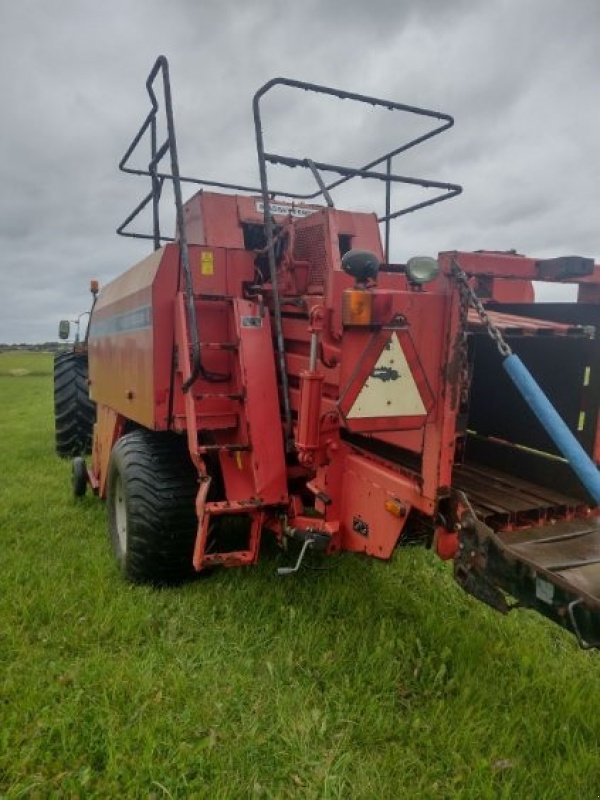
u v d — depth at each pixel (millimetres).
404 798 1953
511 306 3033
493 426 3191
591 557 2098
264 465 3002
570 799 1947
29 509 4934
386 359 2139
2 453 7672
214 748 2123
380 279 3152
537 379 2941
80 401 7191
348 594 3283
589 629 1670
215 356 3195
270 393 3064
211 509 2916
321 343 2676
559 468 2742
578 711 2359
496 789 2014
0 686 2426
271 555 3764
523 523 2465
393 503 2406
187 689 2455
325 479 2768
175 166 2996
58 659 2650
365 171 3324
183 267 3002
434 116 3381
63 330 7105
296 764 2078
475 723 2291
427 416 2217
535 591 1864
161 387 3316
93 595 3227
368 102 3148
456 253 2133
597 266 2578
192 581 3469
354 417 2135
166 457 3432
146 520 3266
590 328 2301
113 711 2287
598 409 2645
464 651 2744
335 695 2455
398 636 2928
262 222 3988
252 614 3082
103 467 4980
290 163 3104
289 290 3316
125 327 3969
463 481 2918
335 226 3023
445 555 2299
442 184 3607
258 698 2436
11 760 2043
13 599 3137
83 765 2051
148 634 2893
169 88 2994
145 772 2002
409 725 2307
